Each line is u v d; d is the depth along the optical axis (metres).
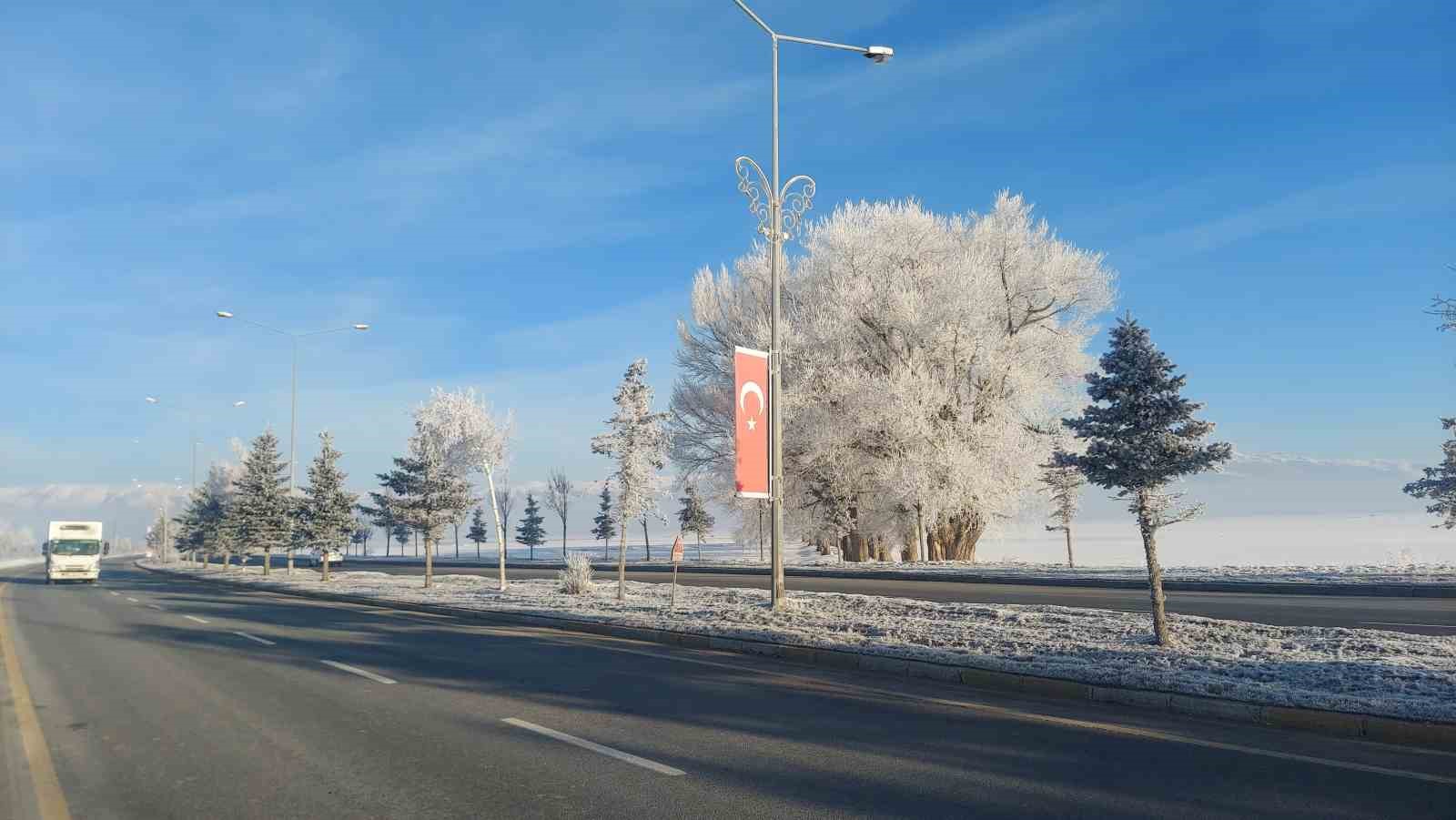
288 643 15.75
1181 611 16.61
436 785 6.43
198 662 13.45
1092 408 12.27
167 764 7.23
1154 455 11.53
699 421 39.94
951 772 6.60
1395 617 15.03
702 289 39.22
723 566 38.28
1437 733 7.23
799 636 13.59
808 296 36.66
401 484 29.06
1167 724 8.24
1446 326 14.36
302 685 11.02
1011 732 7.93
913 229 35.47
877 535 36.56
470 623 19.08
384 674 11.78
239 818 5.80
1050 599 19.75
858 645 12.46
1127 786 6.16
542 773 6.72
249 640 16.31
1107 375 12.27
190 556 84.94
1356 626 13.86
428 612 22.12
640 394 23.02
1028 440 33.03
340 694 10.30
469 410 28.00
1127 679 9.43
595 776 6.59
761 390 16.89
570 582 24.17
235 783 6.64
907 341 33.75
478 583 29.80
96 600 29.41
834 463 34.50
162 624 19.81
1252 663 9.95
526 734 8.03
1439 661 9.88
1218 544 61.16
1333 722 7.75
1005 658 11.03
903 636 13.12
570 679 11.17
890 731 8.02
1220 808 5.66
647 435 22.86
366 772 6.84
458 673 11.75
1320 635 11.91
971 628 13.68
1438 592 18.56
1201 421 11.66
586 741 7.74
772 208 17.45
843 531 36.53
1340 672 9.34
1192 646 11.45
